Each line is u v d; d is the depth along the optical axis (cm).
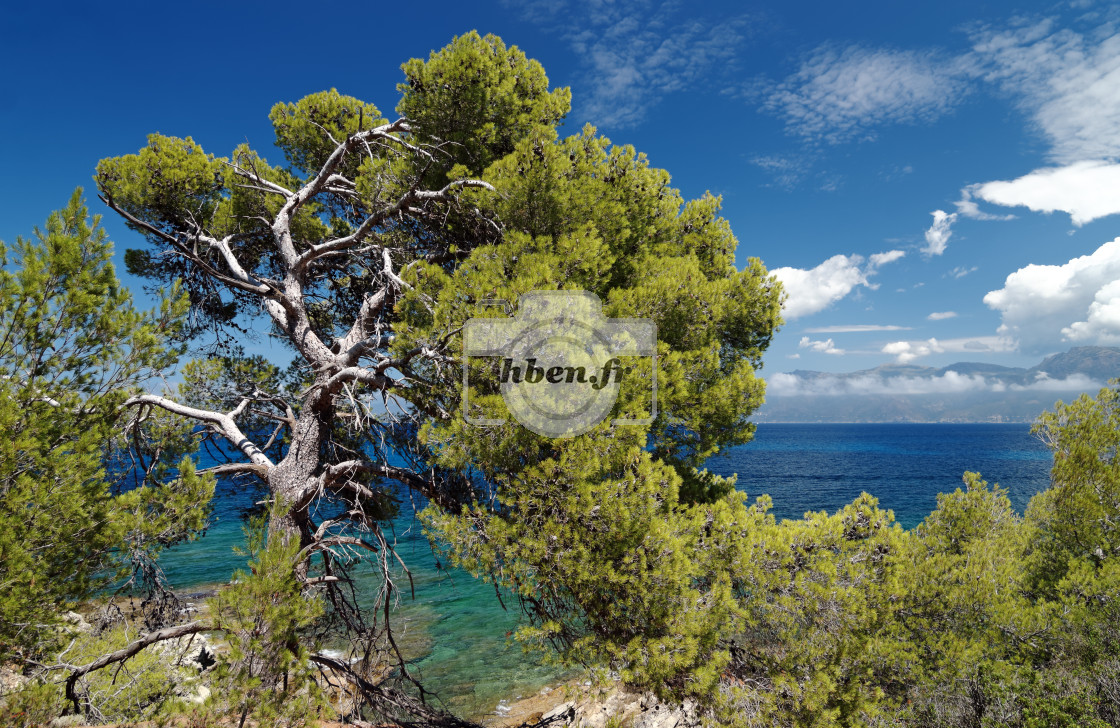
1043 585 1295
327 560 927
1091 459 1316
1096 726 743
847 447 16350
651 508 591
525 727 1181
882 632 913
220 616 534
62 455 550
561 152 863
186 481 668
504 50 1023
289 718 538
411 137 988
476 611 1959
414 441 843
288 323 956
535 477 579
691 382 771
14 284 566
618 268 876
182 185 993
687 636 584
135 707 756
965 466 9650
